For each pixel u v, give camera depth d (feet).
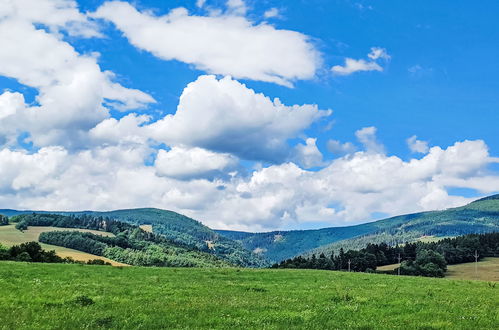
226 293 105.50
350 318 72.64
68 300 82.48
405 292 116.67
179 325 62.80
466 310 82.58
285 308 81.71
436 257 604.49
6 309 71.87
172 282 131.95
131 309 75.05
